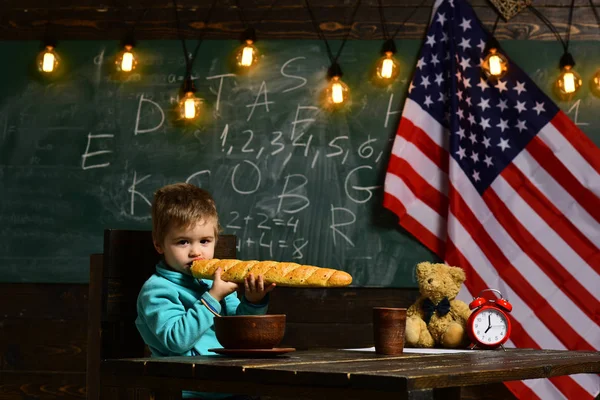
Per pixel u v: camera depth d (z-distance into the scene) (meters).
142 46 3.88
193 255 2.04
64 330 3.76
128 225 3.80
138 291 2.11
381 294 3.69
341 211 3.74
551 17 3.75
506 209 3.58
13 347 3.77
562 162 3.56
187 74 3.85
